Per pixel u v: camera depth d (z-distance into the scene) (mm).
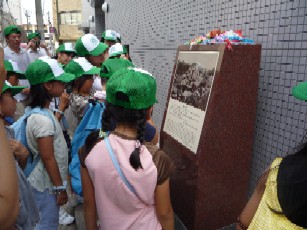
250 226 1019
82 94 2977
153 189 1336
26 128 2031
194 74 2545
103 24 13930
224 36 2387
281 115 2324
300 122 2150
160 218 1445
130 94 1326
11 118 2047
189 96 2578
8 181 731
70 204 3316
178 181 2725
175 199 2830
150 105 1411
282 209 921
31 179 2076
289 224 907
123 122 1407
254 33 2572
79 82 2928
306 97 1031
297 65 2150
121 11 8141
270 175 1026
